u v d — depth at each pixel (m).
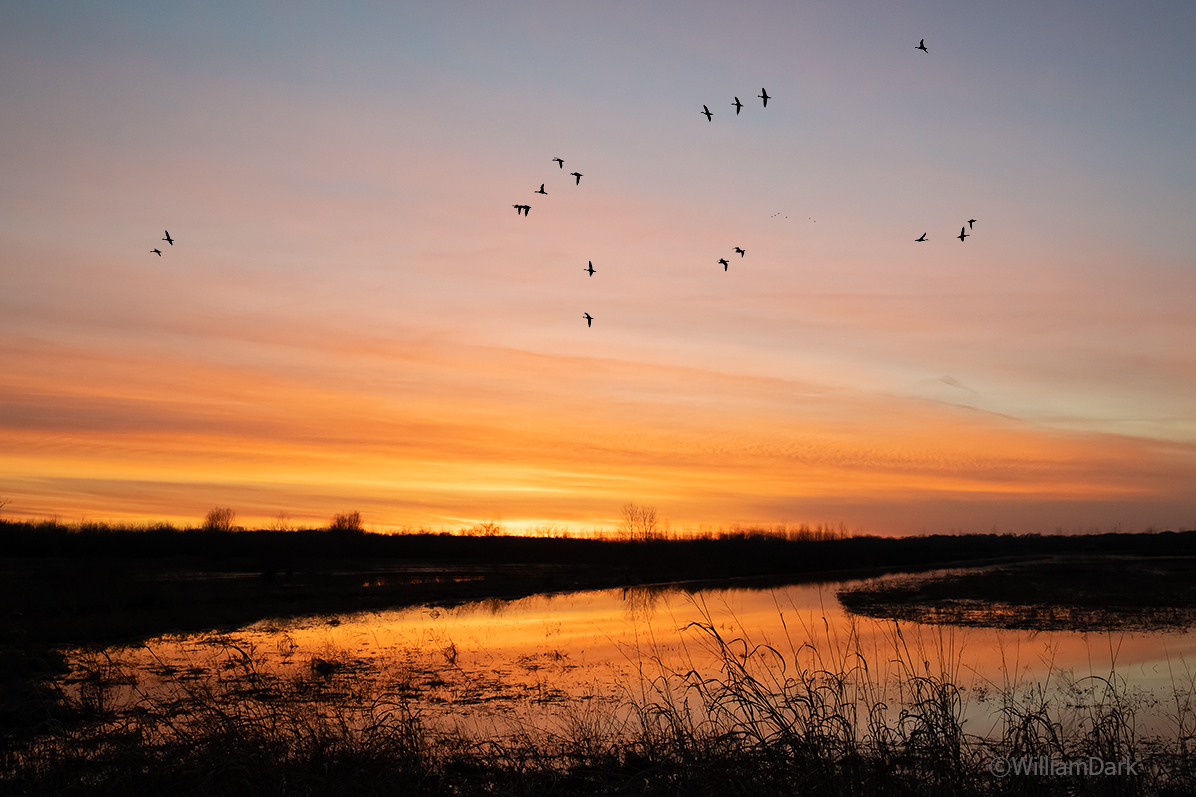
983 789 8.16
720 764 7.91
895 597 37.84
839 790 7.46
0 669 15.43
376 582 49.56
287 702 11.67
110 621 25.55
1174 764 9.28
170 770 8.26
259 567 59.69
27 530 74.25
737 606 34.72
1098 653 19.59
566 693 15.11
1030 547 125.38
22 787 8.20
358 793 7.97
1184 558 85.81
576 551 86.44
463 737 11.29
